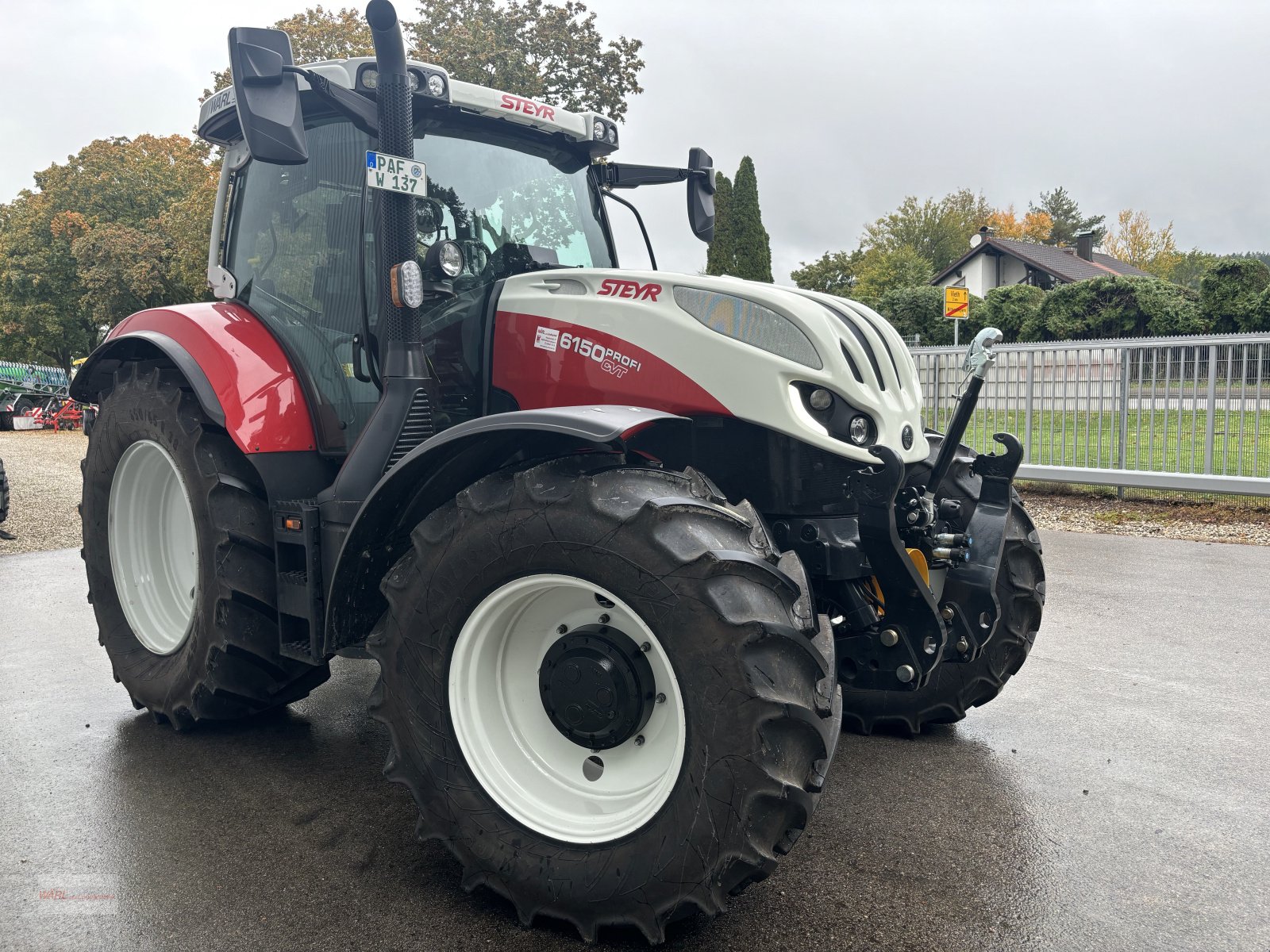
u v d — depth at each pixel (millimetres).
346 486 2674
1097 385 8195
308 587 2744
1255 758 3043
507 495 2133
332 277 3080
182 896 2242
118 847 2486
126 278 32156
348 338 3037
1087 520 7602
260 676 3154
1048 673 3945
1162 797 2770
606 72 21406
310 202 3154
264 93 2326
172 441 3180
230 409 2984
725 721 1876
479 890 2271
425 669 2229
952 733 3354
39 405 26672
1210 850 2441
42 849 2479
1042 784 2889
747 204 30547
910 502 2705
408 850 2479
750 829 1878
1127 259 65875
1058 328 24344
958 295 9695
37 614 5145
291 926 2117
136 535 3676
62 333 38938
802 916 2143
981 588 3002
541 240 3240
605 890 2008
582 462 2158
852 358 2502
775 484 2516
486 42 19781
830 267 60688
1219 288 21906
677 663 1931
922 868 2363
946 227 59844
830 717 2039
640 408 2287
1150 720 3404
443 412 2855
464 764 2211
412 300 2611
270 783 2924
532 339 2752
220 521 2994
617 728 2123
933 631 2520
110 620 3670
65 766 3055
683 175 3684
